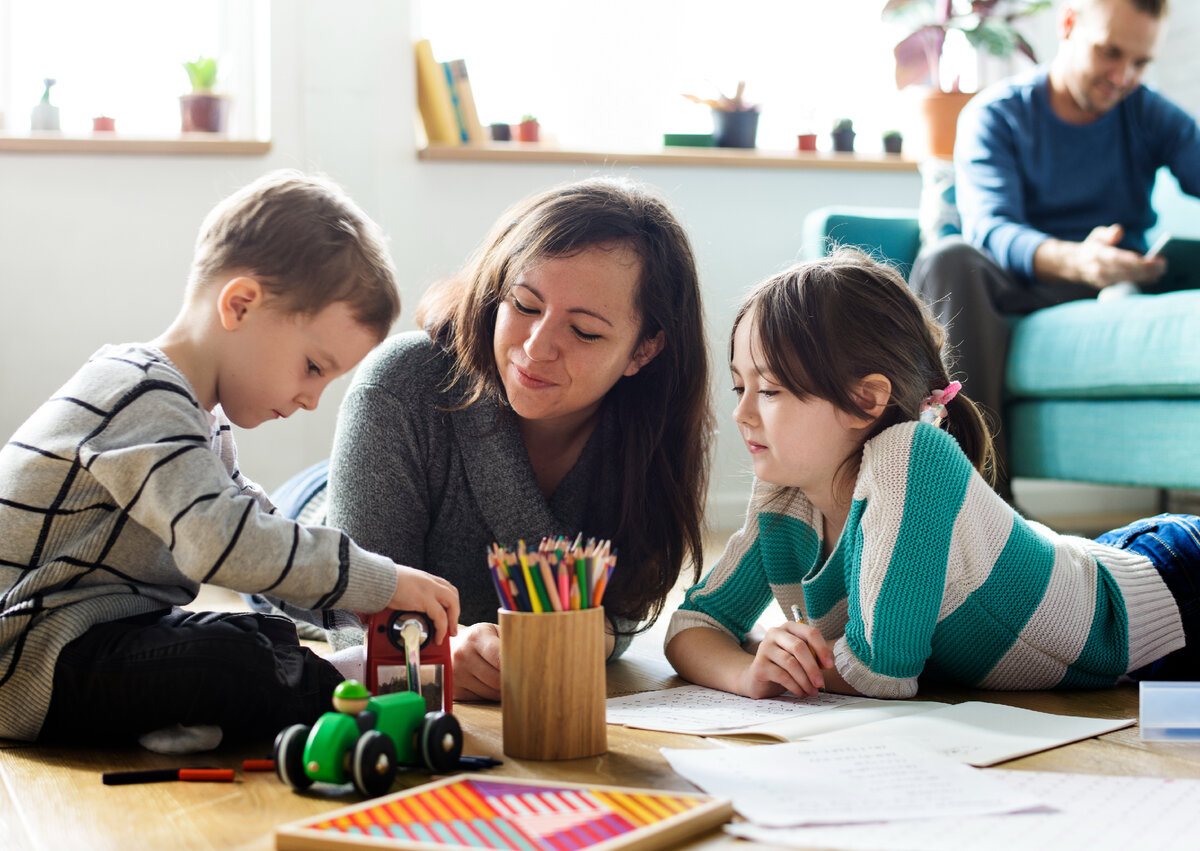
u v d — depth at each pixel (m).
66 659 0.97
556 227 1.17
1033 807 0.78
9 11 2.86
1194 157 2.73
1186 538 1.31
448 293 1.36
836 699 1.14
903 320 1.21
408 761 0.89
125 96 2.92
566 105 3.29
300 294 1.05
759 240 3.23
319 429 2.87
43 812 0.81
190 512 0.94
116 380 1.00
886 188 3.32
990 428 2.39
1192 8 3.46
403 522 1.29
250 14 2.96
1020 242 2.45
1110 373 2.20
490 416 1.29
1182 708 0.99
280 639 1.06
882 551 1.11
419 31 3.06
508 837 0.71
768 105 3.45
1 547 0.99
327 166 2.88
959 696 1.22
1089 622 1.21
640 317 1.21
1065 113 2.75
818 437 1.17
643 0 3.33
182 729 0.98
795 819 0.75
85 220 2.75
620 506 1.32
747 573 1.33
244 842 0.75
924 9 3.25
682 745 0.98
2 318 2.71
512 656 0.94
